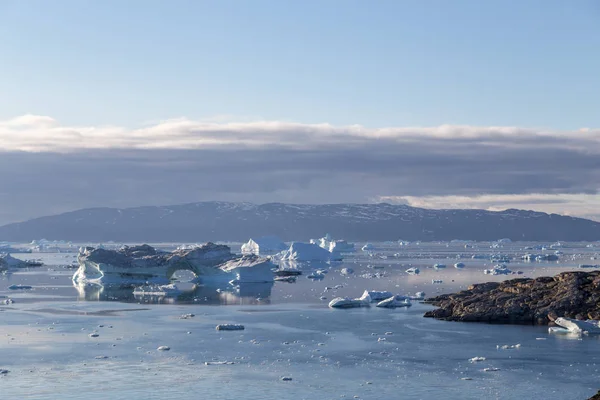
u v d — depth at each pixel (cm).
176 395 4562
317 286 12625
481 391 4638
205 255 14350
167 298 10438
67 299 10256
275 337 6656
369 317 8000
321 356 5738
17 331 7038
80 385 4803
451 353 5797
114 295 10906
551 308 7256
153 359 5634
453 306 8119
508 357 5612
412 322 7525
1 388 4731
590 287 7406
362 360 5575
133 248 14638
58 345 6231
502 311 7481
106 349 6047
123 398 4497
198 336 6731
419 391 4641
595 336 6462
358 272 16812
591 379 4919
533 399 4456
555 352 5769
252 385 4803
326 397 4509
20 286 12175
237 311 8744
